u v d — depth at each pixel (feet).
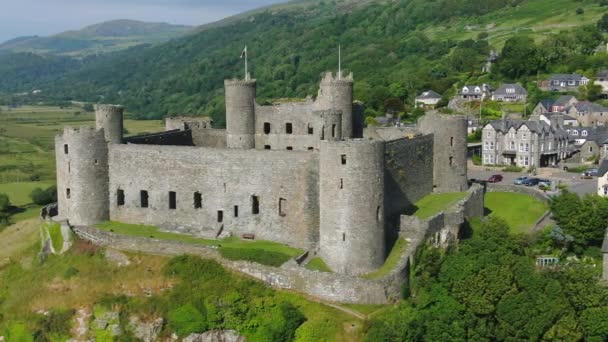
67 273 248.93
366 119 589.73
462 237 265.75
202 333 218.79
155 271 238.68
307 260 231.50
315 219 240.94
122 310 228.84
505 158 511.81
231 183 253.65
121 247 253.85
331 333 205.98
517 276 218.18
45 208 301.02
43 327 234.17
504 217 312.09
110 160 274.77
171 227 264.11
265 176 247.50
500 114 620.08
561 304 208.95
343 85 294.25
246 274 231.09
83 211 272.51
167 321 223.10
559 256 267.80
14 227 354.74
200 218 260.83
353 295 215.92
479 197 302.25
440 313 212.43
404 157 271.49
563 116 564.71
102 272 244.83
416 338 205.16
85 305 234.58
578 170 469.16
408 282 229.86
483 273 217.15
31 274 263.49
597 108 584.40
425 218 250.78
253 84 312.91
